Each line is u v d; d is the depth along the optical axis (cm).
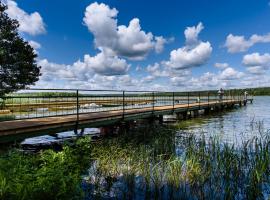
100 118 1057
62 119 964
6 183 282
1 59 941
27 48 1055
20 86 1039
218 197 469
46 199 290
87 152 577
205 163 609
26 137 756
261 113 2553
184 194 479
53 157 418
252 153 715
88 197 461
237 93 3888
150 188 502
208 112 2488
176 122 1755
